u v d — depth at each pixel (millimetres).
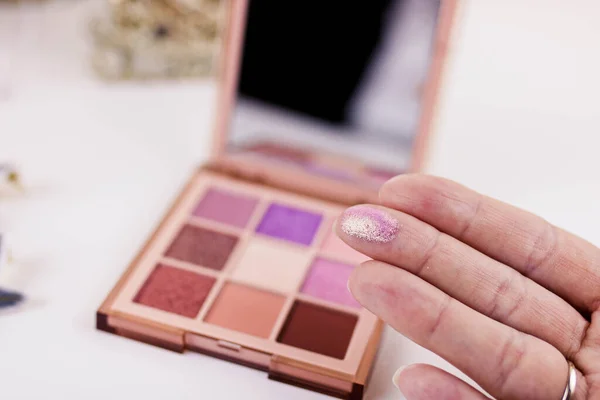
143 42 523
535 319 404
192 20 522
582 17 600
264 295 440
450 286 403
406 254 399
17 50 543
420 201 413
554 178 507
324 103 468
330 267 456
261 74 469
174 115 524
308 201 481
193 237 460
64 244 455
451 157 512
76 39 556
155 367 416
